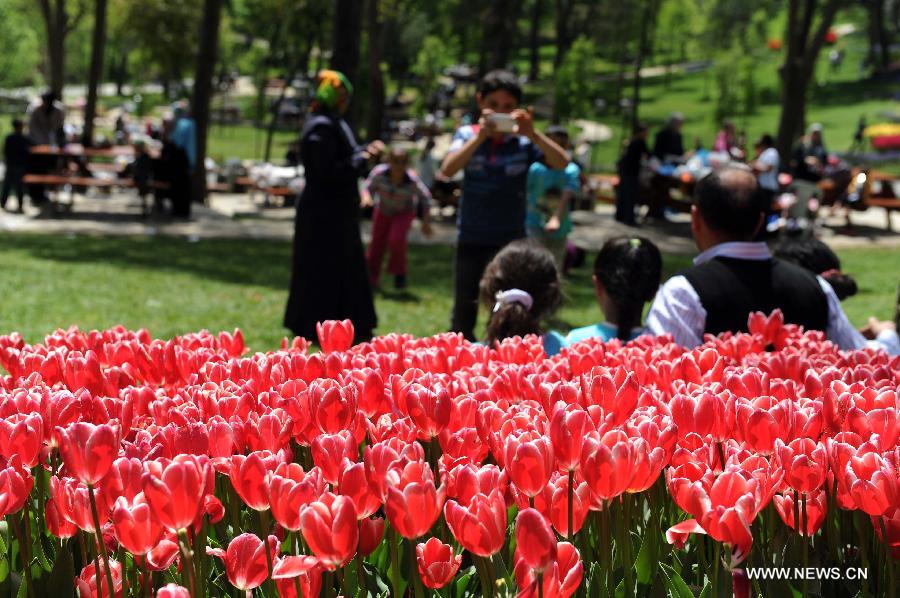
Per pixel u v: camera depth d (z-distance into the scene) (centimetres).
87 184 2467
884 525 206
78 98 9938
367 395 262
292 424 232
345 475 188
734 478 193
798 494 229
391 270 1559
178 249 1944
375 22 3834
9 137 2480
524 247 539
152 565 190
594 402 247
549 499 202
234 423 230
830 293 525
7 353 314
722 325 503
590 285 1711
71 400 243
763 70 9012
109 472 194
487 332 502
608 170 5447
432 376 303
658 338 393
